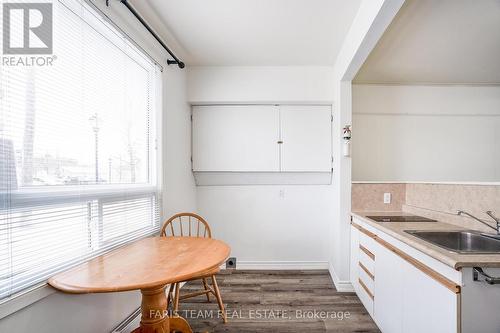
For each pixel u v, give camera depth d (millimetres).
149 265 1169
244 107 2664
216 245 1526
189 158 2646
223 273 2680
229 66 2570
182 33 1960
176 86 2324
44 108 1021
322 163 2631
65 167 1129
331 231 2670
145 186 1813
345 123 2283
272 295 2186
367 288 1825
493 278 909
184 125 2521
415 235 1375
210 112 2678
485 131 2754
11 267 891
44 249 1022
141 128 1788
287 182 2795
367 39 1574
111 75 1449
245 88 2564
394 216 2012
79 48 1202
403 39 1858
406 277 1288
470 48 2000
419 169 2764
